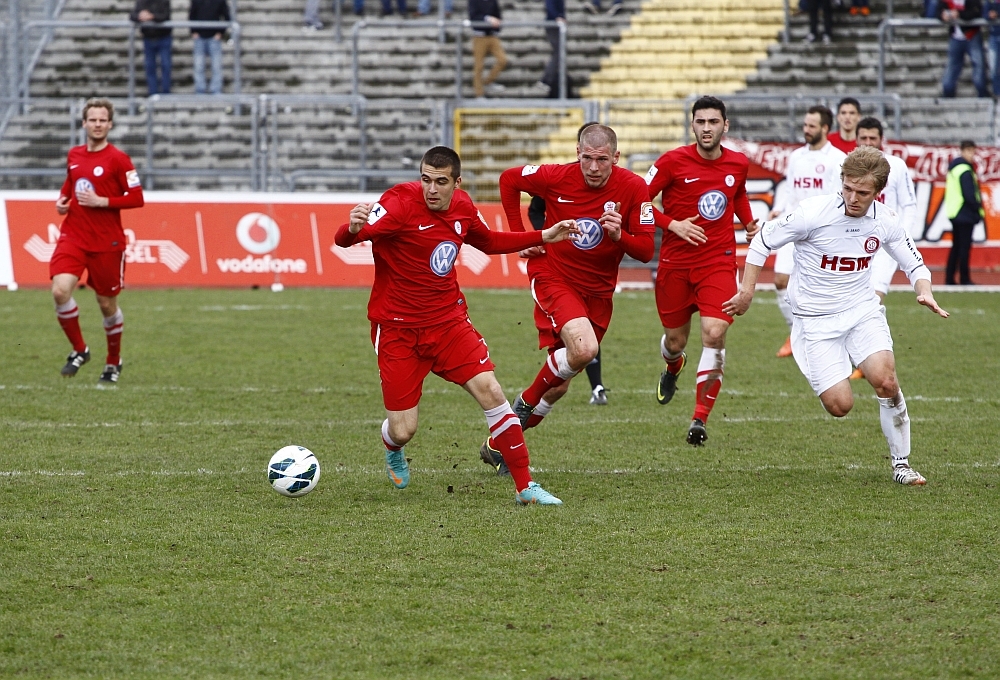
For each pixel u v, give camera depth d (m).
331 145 80.06
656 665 15.12
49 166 78.62
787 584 18.02
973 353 43.03
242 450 27.39
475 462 26.52
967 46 79.56
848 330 24.62
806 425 30.91
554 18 81.88
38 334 46.06
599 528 20.94
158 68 86.06
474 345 22.75
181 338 45.69
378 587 17.88
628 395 35.41
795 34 90.44
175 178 79.62
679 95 87.12
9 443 27.83
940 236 67.56
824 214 24.03
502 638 15.96
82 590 17.64
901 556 19.34
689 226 27.39
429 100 76.38
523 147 76.94
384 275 22.58
